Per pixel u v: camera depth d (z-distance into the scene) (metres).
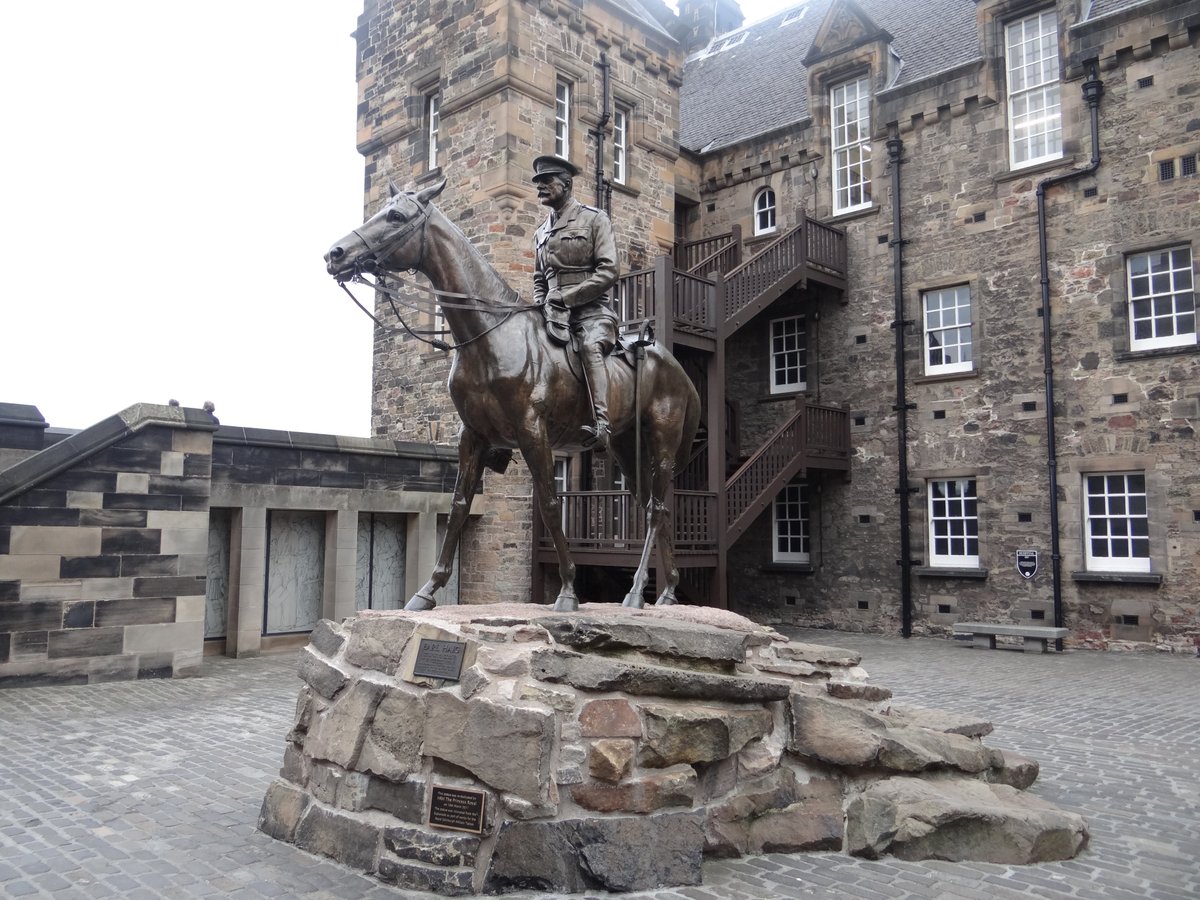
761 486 16.47
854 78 19.94
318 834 4.96
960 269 17.75
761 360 20.64
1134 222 15.63
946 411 17.72
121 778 6.51
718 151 22.05
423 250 5.61
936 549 17.91
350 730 5.02
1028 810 5.32
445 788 4.60
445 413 17.72
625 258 18.80
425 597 5.82
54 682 10.52
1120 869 4.97
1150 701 10.28
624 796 4.59
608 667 4.73
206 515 11.73
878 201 19.03
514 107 16.67
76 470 10.76
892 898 4.52
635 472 6.83
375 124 19.59
